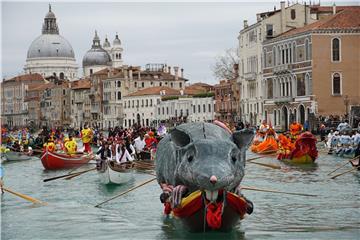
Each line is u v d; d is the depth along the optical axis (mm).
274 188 29172
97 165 34719
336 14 91125
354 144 46812
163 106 160500
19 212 24188
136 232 19922
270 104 103625
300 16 106812
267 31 106500
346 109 83438
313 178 33281
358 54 89750
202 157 17609
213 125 19016
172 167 19219
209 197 17844
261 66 108250
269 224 20656
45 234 20234
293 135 46094
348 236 18969
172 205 18641
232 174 17312
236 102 124062
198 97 143375
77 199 27516
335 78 90000
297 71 94500
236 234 19203
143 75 184000
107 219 22219
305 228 20047
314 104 89500
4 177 39219
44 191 30703
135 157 45594
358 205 24031
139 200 26188
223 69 132500
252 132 18500
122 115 180625
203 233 19109
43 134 70812
